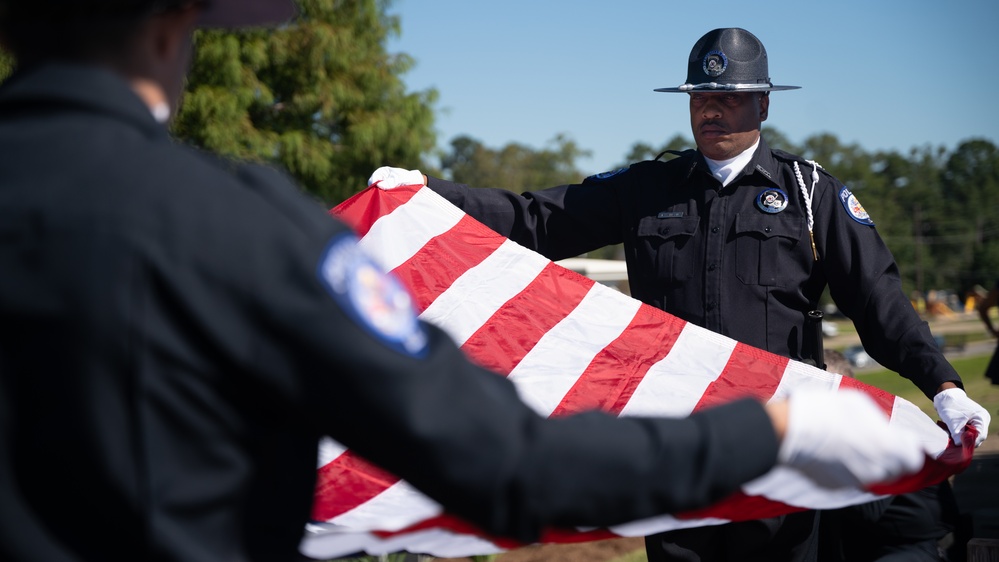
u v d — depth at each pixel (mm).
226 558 912
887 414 2561
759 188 2867
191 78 11961
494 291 2799
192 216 891
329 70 13625
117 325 861
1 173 917
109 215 882
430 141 14352
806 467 1002
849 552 2918
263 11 1195
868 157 99938
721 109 2807
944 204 94375
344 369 869
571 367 2689
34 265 875
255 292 879
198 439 890
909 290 85938
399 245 2852
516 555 6312
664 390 2652
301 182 13594
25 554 879
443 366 905
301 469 983
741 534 2703
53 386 866
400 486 2055
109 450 861
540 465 902
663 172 3008
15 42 985
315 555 1601
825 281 2889
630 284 3035
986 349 33938
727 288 2838
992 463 6176
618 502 922
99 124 939
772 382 2648
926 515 2787
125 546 882
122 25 971
